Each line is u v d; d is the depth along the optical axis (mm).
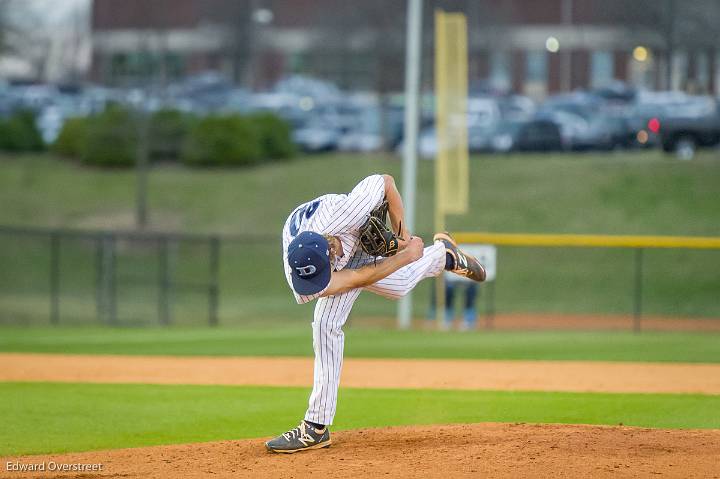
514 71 187875
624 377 42562
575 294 92938
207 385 40656
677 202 111938
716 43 144125
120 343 58500
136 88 136750
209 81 172125
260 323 78062
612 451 23750
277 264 106188
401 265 23250
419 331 66688
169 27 199250
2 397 36969
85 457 25141
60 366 47031
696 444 24594
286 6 196000
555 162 124375
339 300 23969
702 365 47094
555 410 33281
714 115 125188
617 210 111250
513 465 22281
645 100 133250
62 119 145250
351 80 166250
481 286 94688
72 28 179000
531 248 102688
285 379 42719
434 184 122250
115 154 133000
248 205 120500
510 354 52125
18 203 122562
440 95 70438
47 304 91125
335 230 23094
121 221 117375
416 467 22328
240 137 132250
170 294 93500
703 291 92375
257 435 29391
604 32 181000
